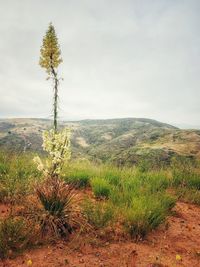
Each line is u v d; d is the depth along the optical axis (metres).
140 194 7.03
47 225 5.21
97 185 7.95
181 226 6.50
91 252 4.85
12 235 4.71
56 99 9.13
